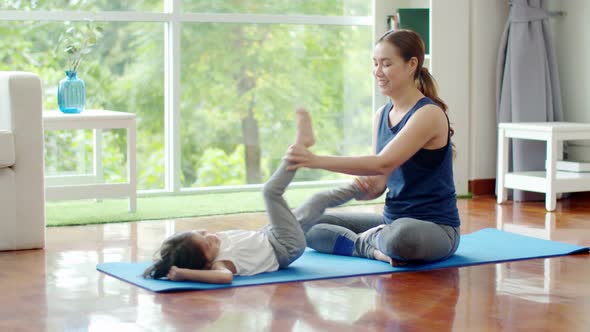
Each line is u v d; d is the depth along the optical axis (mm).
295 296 2797
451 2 5375
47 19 5016
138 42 5270
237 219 4488
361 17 5797
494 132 5562
